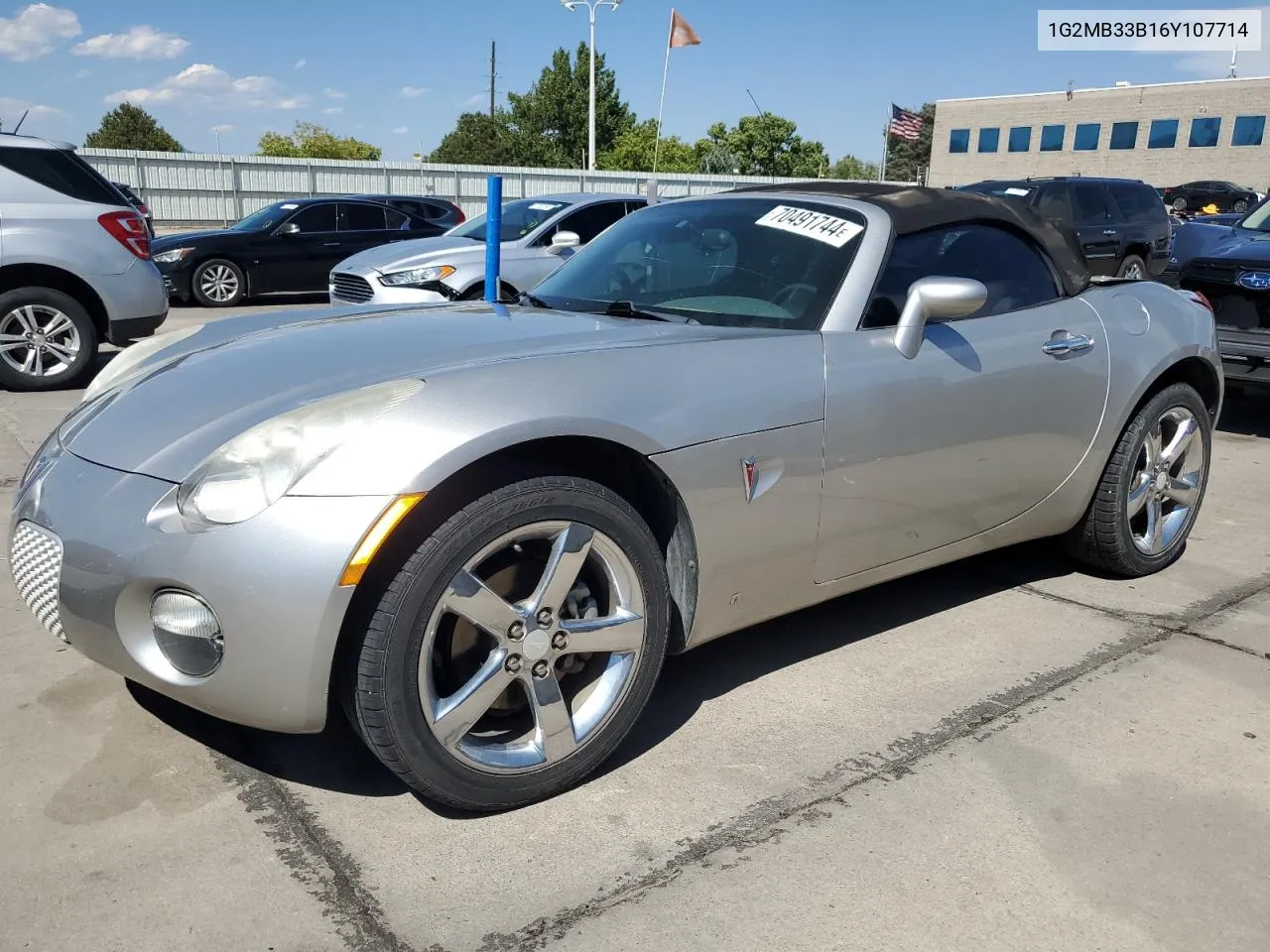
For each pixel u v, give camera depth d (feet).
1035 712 9.51
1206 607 12.20
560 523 7.48
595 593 8.07
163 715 9.09
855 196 10.87
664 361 8.24
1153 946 6.53
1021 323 10.87
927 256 10.39
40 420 21.21
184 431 7.48
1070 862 7.33
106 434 7.84
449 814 7.76
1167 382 12.98
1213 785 8.36
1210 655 10.82
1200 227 26.07
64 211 24.23
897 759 8.66
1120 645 11.05
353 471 6.75
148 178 84.58
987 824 7.75
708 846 7.43
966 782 8.30
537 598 7.48
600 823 7.69
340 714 9.18
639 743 8.87
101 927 6.45
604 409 7.66
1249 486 17.93
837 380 9.05
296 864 7.13
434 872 7.08
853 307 9.56
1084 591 12.65
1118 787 8.29
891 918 6.70
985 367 10.27
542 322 9.45
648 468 8.04
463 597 7.14
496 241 14.49
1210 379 13.26
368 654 6.86
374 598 6.86
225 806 7.79
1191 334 12.81
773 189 11.74
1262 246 21.70
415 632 6.93
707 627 8.74
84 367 25.03
